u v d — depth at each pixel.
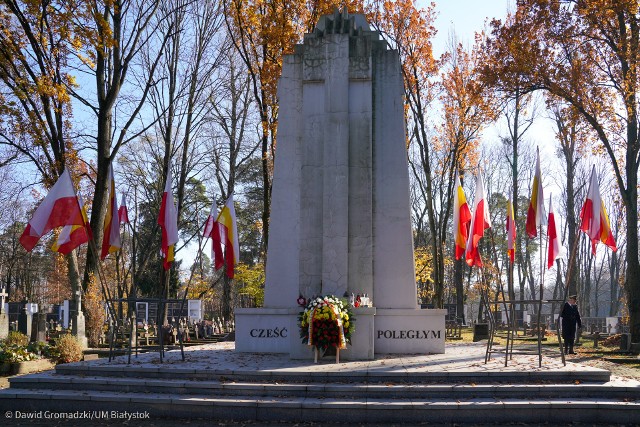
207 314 58.59
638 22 23.23
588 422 10.39
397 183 16.19
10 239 57.94
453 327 39.78
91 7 21.31
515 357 15.01
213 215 17.47
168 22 30.03
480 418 10.46
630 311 24.45
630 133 24.48
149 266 47.88
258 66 25.44
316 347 13.62
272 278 16.53
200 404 11.02
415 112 32.06
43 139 23.14
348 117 16.11
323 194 15.79
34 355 17.42
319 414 10.67
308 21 24.70
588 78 23.47
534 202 14.61
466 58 32.28
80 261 46.41
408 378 11.73
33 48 21.81
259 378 12.00
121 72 24.66
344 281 15.29
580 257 61.72
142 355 15.81
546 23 23.64
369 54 16.36
